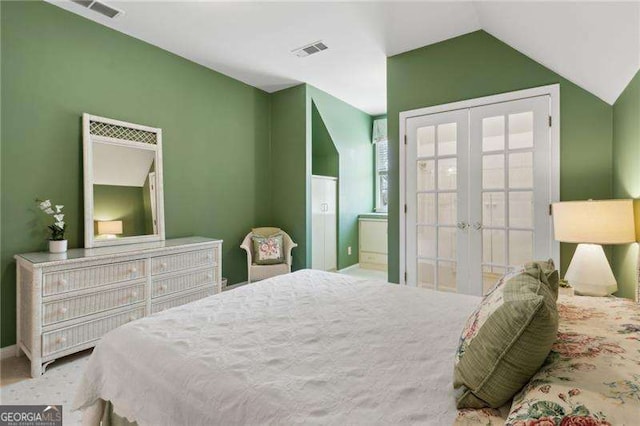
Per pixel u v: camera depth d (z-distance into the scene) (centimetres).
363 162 574
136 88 310
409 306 165
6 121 234
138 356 116
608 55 188
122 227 292
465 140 301
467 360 86
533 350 77
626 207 190
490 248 292
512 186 280
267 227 444
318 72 393
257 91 444
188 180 357
